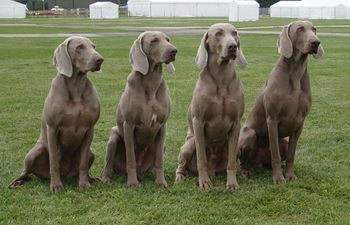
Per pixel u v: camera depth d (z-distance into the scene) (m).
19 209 3.29
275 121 3.67
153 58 3.52
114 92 7.07
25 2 62.41
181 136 4.95
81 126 3.53
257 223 3.10
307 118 5.54
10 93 7.02
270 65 9.83
